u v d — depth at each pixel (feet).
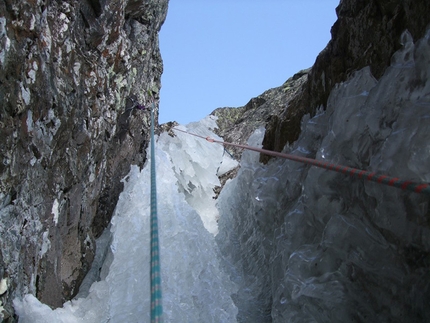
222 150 33.01
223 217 26.48
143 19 23.71
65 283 14.38
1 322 9.74
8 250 10.03
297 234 15.17
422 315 9.89
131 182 22.90
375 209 11.14
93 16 15.71
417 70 10.75
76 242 15.47
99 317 14.38
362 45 14.42
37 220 11.76
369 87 13.15
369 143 11.89
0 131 9.32
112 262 17.31
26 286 11.14
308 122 16.76
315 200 13.94
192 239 19.72
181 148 30.42
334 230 12.50
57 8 13.09
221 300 17.30
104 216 20.35
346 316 12.12
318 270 13.15
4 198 9.80
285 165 18.25
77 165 14.79
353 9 15.31
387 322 11.03
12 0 9.59
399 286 10.61
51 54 12.01
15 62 9.78
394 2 13.00
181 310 15.58
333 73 16.01
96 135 16.72
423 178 9.53
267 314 17.95
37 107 11.14
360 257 11.71
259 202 19.16
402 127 10.44
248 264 21.09
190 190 29.94
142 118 25.61
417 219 9.82
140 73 24.84
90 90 15.60
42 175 11.98
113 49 18.08
